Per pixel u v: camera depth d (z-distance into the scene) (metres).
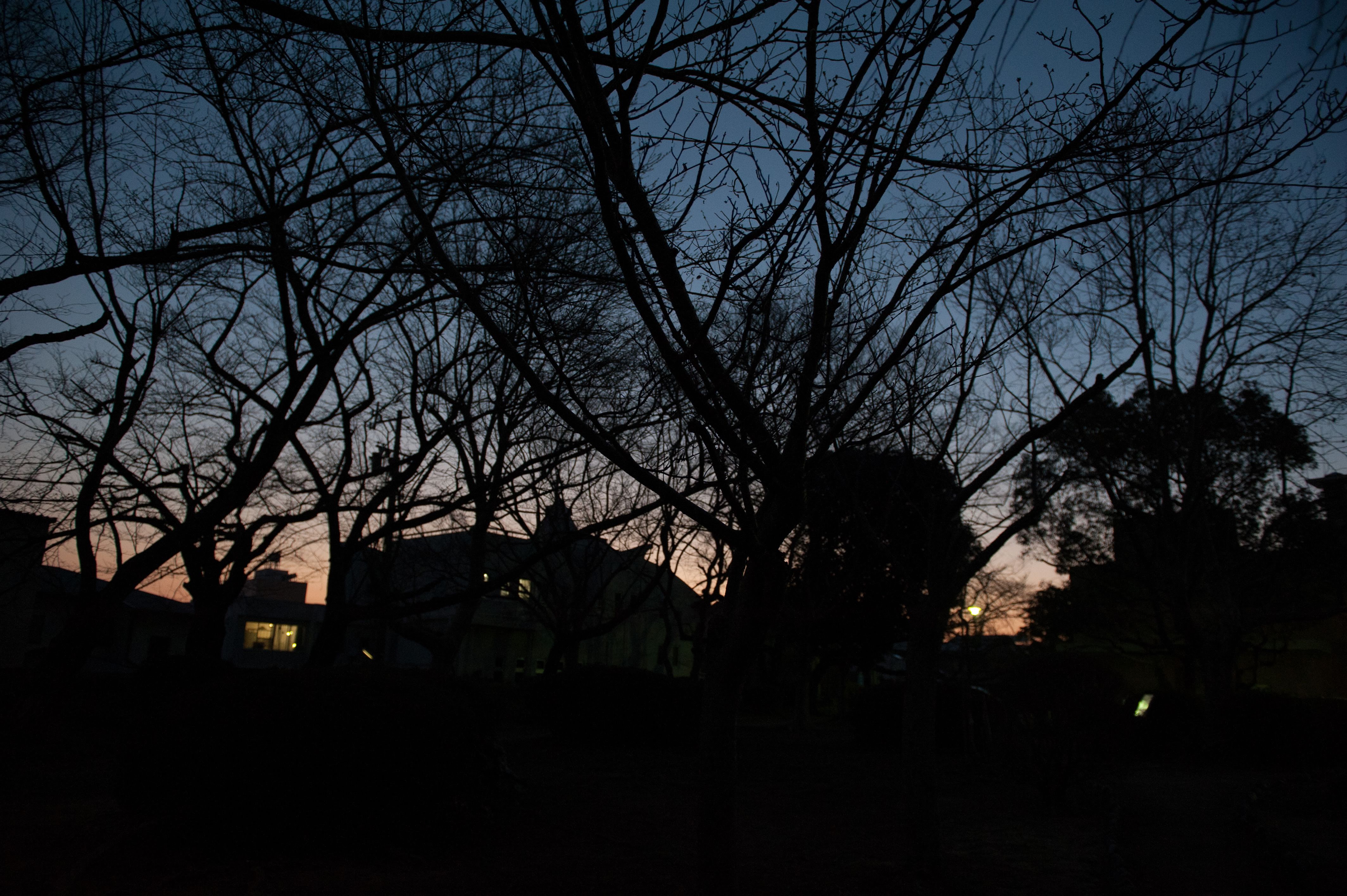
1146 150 4.34
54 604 22.52
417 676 8.77
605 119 3.65
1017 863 7.58
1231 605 18.20
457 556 18.72
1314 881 6.54
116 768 7.20
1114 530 22.34
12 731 9.79
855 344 5.93
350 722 7.10
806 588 8.01
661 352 3.54
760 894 6.36
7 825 7.37
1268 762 16.55
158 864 6.38
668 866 7.14
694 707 17.06
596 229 6.32
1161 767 16.67
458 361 9.56
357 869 6.55
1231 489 20.22
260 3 4.34
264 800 6.87
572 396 3.85
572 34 3.52
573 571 20.48
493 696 9.42
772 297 4.46
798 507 4.05
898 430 6.30
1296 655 27.38
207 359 12.22
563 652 20.31
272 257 7.27
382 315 8.06
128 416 9.63
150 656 16.33
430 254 7.49
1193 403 17.92
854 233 4.00
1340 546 19.39
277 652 37.88
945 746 18.64
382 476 12.12
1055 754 10.86
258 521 9.73
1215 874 7.28
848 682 45.94
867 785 12.40
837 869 7.13
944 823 9.67
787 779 13.20
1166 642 22.56
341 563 11.40
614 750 16.22
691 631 35.91
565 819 8.94
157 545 9.14
